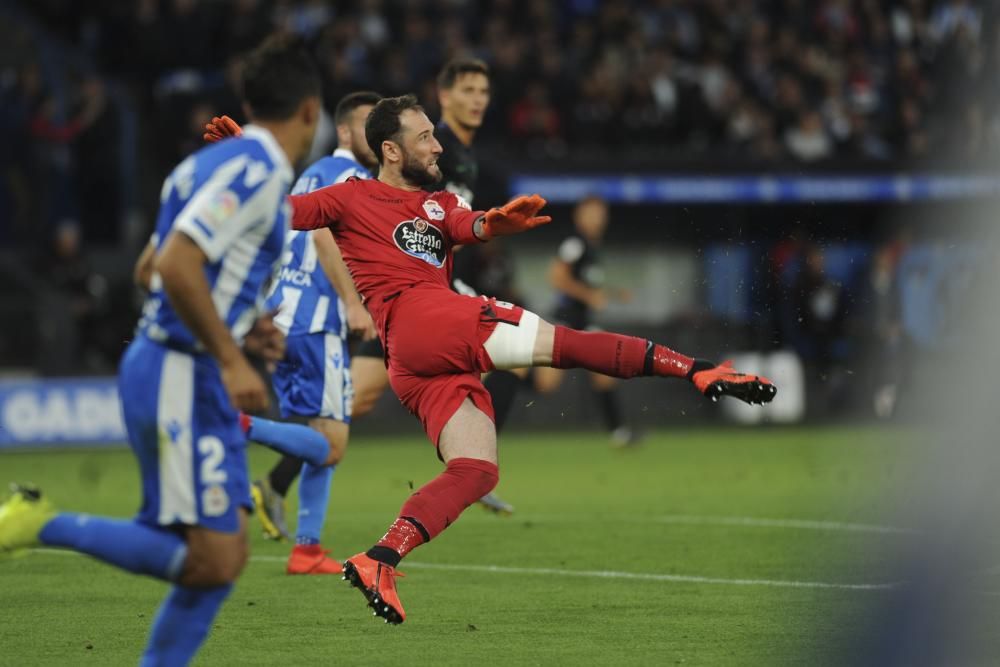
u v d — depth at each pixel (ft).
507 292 188.44
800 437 193.16
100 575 82.89
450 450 65.98
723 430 210.38
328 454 79.41
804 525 103.30
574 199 218.59
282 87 48.29
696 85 232.73
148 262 51.93
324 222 69.56
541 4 239.30
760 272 228.63
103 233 215.10
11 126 208.33
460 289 107.86
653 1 252.42
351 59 219.00
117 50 223.10
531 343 65.82
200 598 48.42
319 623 67.77
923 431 192.13
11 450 182.09
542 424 215.51
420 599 74.49
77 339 194.18
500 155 217.15
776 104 238.48
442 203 70.18
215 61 219.41
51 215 211.20
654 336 223.92
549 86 226.79
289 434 76.02
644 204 227.81
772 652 60.54
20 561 88.38
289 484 89.30
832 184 227.61
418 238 69.15
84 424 187.21
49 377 191.52
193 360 47.70
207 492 47.47
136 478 147.64
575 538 98.43
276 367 84.53
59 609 71.92
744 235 231.50
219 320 46.01
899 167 230.89
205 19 219.20
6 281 198.18
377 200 69.67
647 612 70.18
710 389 64.23
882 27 259.80
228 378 46.09
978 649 60.54
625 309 228.43
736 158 226.17
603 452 177.17
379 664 58.59
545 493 130.00
